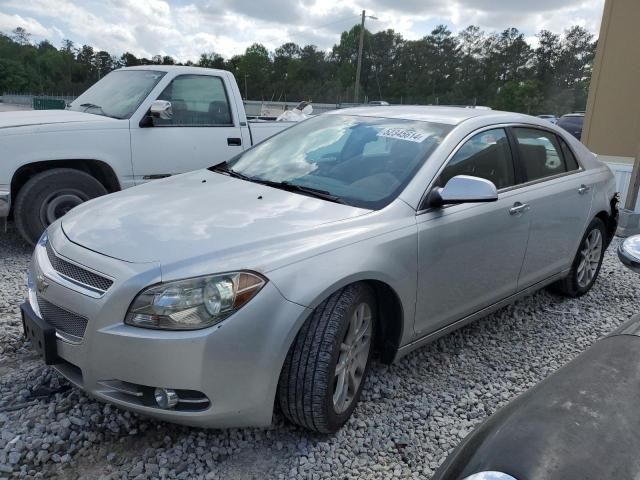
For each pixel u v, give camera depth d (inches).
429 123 140.5
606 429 54.3
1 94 3166.8
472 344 152.8
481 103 3403.1
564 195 162.2
